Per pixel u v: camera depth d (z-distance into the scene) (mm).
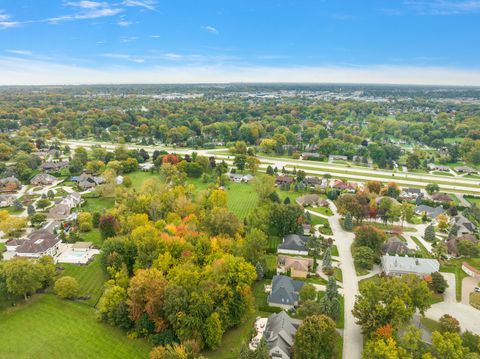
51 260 111750
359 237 128250
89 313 95250
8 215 146375
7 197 174500
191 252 108938
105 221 134500
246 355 72250
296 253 128375
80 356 80688
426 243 141125
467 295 106250
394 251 126062
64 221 152250
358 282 112188
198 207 148000
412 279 93625
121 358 80125
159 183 196625
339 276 115188
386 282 91250
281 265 119000
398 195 188125
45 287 105438
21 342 84688
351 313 93875
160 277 91750
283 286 101375
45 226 143875
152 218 146125
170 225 126062
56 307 97438
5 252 125188
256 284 109375
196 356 76188
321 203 178625
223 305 87062
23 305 97812
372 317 82438
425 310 92688
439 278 106875
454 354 69750
